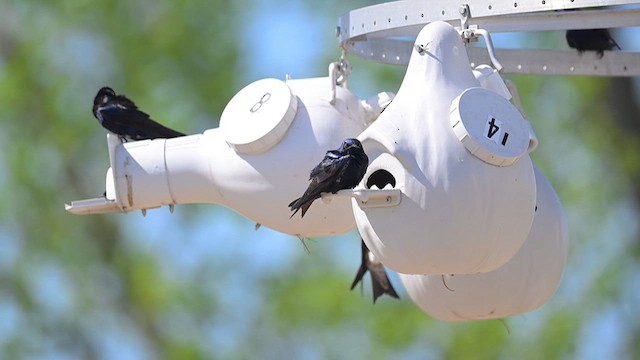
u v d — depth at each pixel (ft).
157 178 23.52
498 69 21.62
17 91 61.41
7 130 62.28
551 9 21.01
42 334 65.16
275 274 60.95
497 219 20.48
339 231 23.29
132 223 64.59
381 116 20.88
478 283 23.82
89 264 64.39
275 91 22.85
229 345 61.46
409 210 20.35
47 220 63.46
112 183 23.75
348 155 20.66
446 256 20.62
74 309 64.80
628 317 56.59
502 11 21.38
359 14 23.32
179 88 59.62
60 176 63.41
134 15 60.49
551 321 55.88
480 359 56.80
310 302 59.62
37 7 61.67
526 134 20.49
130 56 59.98
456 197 20.21
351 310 59.06
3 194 62.69
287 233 23.45
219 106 59.16
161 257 62.64
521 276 23.80
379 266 27.73
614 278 56.03
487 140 20.21
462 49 21.29
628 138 56.03
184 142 23.63
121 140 25.63
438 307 24.52
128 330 64.49
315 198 20.76
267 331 60.95
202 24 59.52
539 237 23.86
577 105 55.72
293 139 22.50
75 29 61.21
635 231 56.54
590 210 56.65
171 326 63.67
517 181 20.59
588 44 27.32
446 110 20.57
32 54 61.57
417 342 58.23
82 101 61.77
